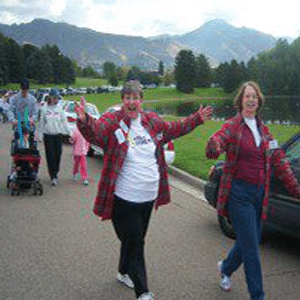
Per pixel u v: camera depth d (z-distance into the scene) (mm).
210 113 4371
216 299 4352
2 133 22438
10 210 7492
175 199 8641
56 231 6379
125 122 4102
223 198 4176
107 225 6703
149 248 5820
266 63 169500
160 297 4379
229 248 5859
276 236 6496
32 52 169875
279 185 5551
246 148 4098
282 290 4621
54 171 9680
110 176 4074
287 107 76125
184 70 161125
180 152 13320
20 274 4855
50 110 9500
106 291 4480
